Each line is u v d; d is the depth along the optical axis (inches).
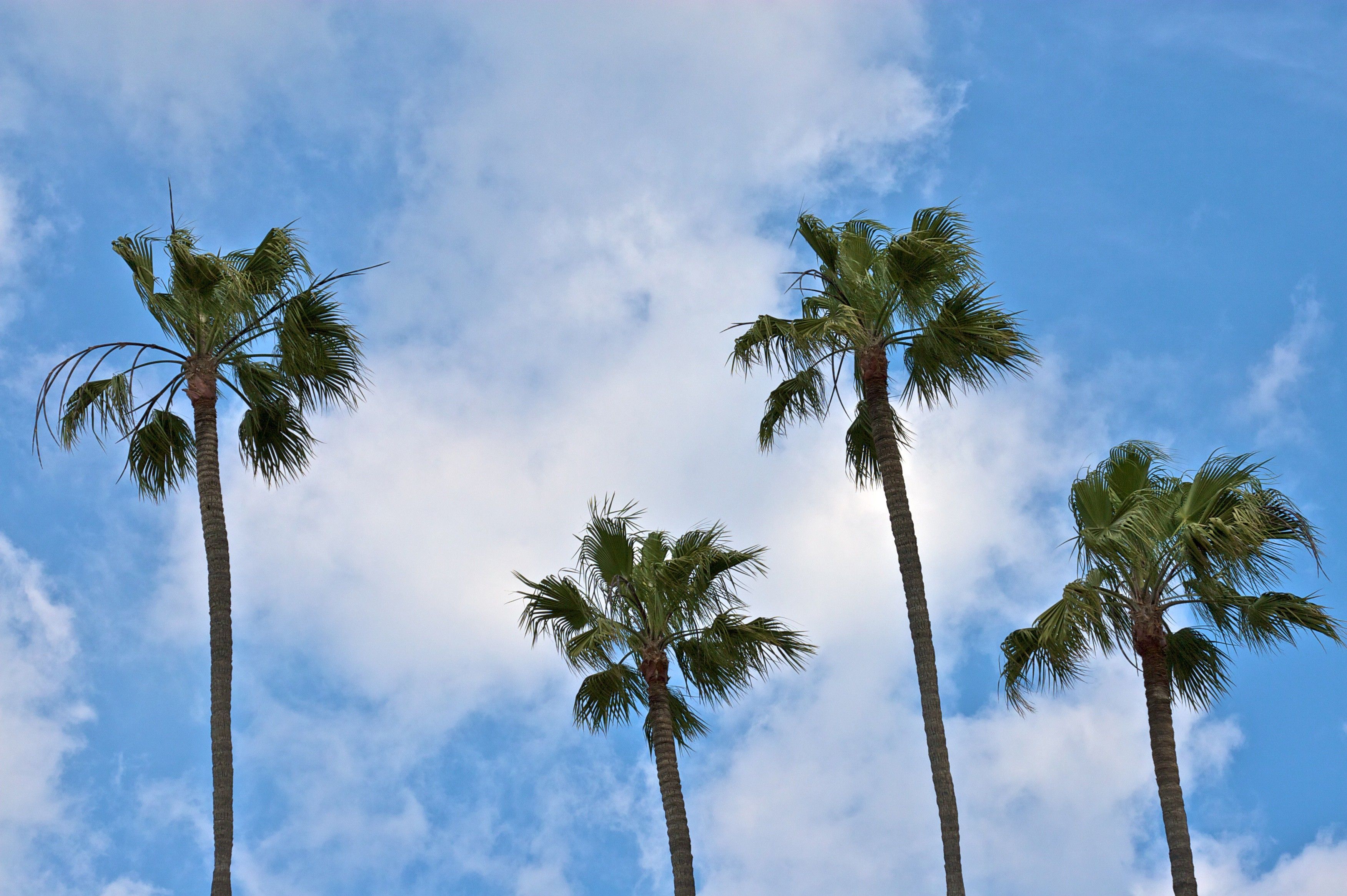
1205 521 830.5
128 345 830.5
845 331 857.5
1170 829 806.5
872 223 893.2
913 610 844.0
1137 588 840.9
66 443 830.5
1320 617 808.3
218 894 729.6
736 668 911.7
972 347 860.6
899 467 868.6
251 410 879.1
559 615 920.3
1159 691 828.6
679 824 871.7
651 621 909.2
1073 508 871.1
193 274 798.5
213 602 787.4
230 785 753.6
